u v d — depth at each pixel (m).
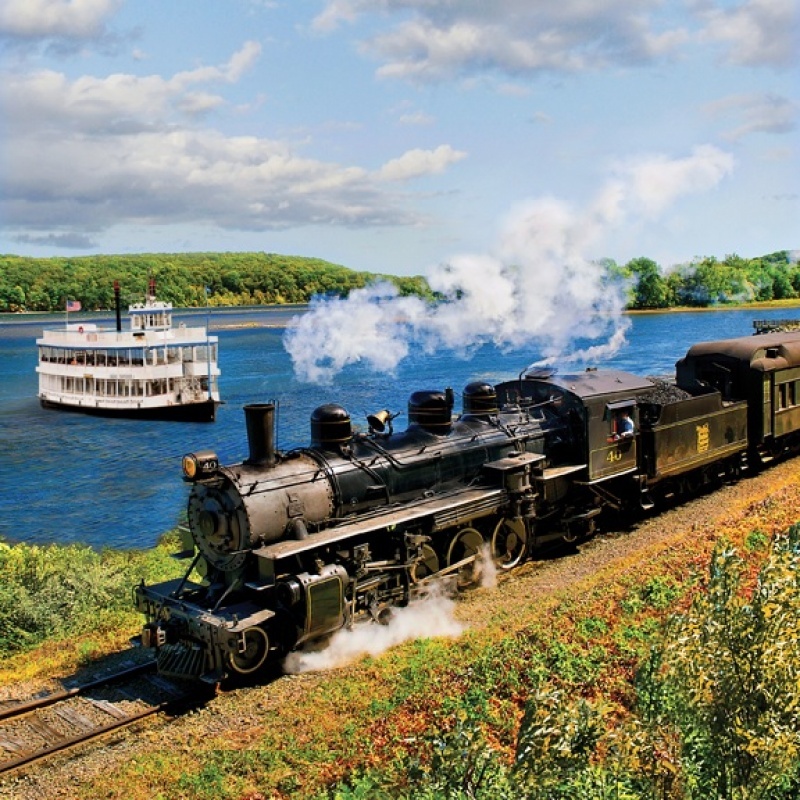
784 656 6.90
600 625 14.02
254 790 10.15
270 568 13.29
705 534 18.56
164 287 183.25
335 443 15.34
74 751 11.37
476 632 14.27
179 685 13.20
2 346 122.69
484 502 16.61
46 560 19.89
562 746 7.03
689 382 25.48
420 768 8.34
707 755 7.61
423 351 94.00
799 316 114.00
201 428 54.38
